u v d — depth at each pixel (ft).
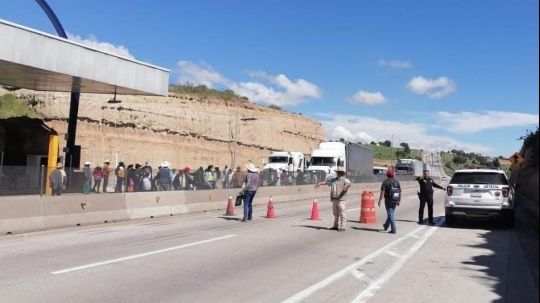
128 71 74.69
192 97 237.04
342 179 51.21
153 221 57.98
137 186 62.03
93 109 195.21
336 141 147.64
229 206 67.31
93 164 182.80
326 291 25.70
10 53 58.54
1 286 25.09
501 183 55.62
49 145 80.94
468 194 55.77
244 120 254.68
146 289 25.09
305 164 157.07
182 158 215.72
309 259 34.60
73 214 51.11
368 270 31.45
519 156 84.07
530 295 25.84
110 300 22.94
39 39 61.82
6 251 35.27
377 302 23.93
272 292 25.17
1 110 180.45
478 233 51.52
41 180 48.39
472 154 530.27
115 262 31.81
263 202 90.63
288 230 50.34
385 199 50.85
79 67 67.21
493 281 29.07
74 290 24.54
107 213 55.62
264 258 34.55
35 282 26.04
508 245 43.16
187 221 58.34
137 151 198.90
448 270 32.09
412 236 48.37
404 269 32.12
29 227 45.75
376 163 428.15
